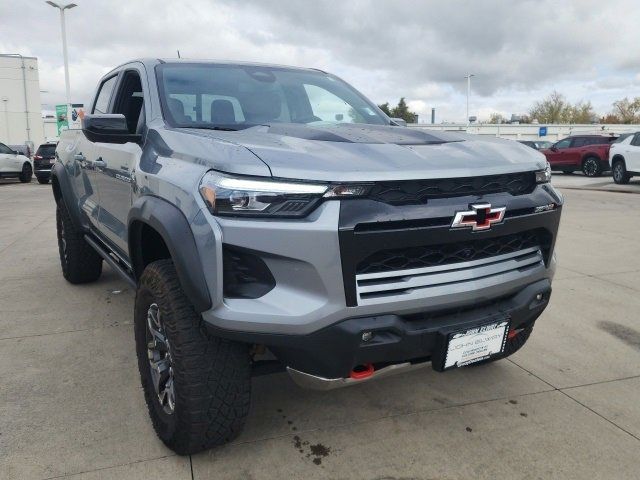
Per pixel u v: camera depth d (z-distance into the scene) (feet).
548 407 9.62
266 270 6.66
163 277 7.69
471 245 7.43
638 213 33.04
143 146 9.25
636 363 11.41
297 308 6.55
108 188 11.07
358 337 6.66
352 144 7.61
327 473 7.78
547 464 8.03
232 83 10.84
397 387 10.32
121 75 12.17
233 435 7.79
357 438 8.64
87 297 15.53
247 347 7.46
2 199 45.60
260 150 7.00
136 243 9.18
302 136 8.16
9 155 66.03
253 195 6.52
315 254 6.46
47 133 155.53
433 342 7.26
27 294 15.89
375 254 6.78
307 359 6.84
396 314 6.91
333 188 6.48
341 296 6.55
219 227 6.62
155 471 7.75
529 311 8.25
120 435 8.62
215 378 7.27
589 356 11.74
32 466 7.81
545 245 8.40
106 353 11.68
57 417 9.11
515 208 7.55
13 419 9.02
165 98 9.85
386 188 6.72
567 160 68.44
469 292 7.30
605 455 8.24
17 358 11.42
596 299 15.58
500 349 7.98
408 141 8.22
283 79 11.59
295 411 9.42
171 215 7.29
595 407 9.63
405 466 7.97
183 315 7.32
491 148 8.34
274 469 7.84
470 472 7.84
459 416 9.32
